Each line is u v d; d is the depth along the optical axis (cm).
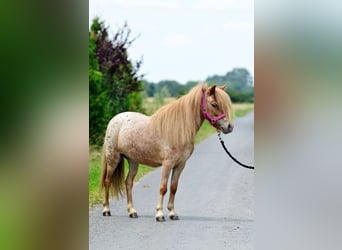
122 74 2216
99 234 966
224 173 1705
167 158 1058
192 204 1259
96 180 1510
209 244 884
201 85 1068
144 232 983
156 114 1077
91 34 2075
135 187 1473
